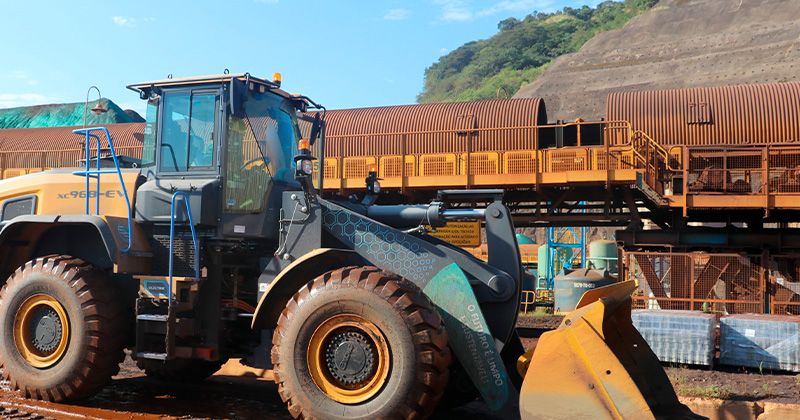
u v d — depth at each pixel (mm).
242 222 5586
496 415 5602
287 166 6191
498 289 5051
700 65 79188
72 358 5371
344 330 4715
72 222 5559
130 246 5418
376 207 5863
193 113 5676
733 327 8188
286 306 4871
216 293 5613
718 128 15031
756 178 13906
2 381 6469
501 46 175500
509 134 16266
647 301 13125
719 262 12914
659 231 13797
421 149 16875
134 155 17562
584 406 4066
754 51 78062
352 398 4555
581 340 4152
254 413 5449
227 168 5535
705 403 5641
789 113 14680
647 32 97188
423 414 4430
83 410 5355
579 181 13930
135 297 5938
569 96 78438
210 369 6984
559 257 27594
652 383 4828
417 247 5094
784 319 8086
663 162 14836
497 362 4676
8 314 5641
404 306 4500
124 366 7832
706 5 96938
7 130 21141
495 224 5344
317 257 5020
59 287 5469
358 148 17312
